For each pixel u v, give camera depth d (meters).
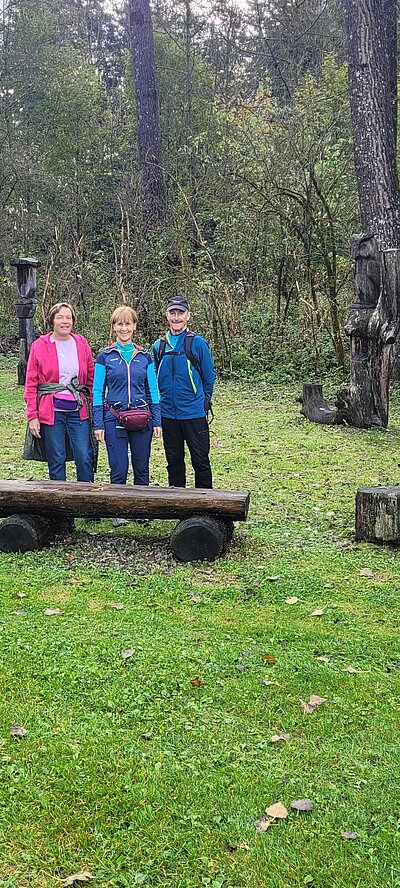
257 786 2.71
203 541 4.96
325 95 15.80
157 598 4.40
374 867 2.34
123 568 4.89
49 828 2.51
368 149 12.63
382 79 12.52
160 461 8.00
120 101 27.55
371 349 9.54
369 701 3.26
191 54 23.56
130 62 27.02
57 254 16.45
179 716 3.15
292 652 3.71
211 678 3.45
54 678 3.44
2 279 19.75
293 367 13.88
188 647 3.75
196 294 14.77
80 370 5.60
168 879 2.30
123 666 3.56
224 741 2.98
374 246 9.35
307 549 5.23
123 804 2.62
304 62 22.75
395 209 12.79
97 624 4.02
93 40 34.69
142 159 18.77
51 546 5.29
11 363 16.84
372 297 9.46
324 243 13.35
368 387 9.62
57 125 23.92
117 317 5.52
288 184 14.20
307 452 8.32
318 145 14.13
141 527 5.71
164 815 2.57
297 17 21.53
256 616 4.16
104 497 5.05
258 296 15.98
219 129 17.27
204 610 4.23
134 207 17.14
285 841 2.45
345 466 7.67
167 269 15.56
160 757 2.87
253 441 8.92
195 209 17.05
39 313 15.72
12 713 3.16
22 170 21.41
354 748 2.94
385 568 4.89
